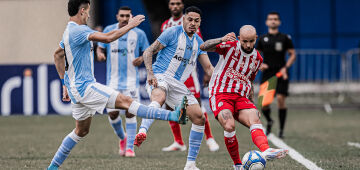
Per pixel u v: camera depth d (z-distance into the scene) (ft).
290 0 215.51
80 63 59.57
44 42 210.18
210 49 64.34
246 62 64.49
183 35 70.33
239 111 64.08
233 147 63.93
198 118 67.10
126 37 90.74
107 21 211.20
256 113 63.21
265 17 215.72
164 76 70.38
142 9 211.61
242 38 62.23
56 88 155.33
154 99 67.10
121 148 86.53
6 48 209.87
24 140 105.50
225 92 64.64
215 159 79.56
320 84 182.80
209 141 91.15
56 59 62.69
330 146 92.63
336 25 216.33
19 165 74.64
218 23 216.74
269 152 57.77
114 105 59.36
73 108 61.67
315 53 182.70
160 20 207.31
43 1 209.87
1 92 155.02
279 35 113.50
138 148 95.14
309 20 215.92
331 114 161.38
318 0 215.51
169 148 93.04
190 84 90.12
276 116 157.99
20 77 154.81
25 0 209.56
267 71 113.29
